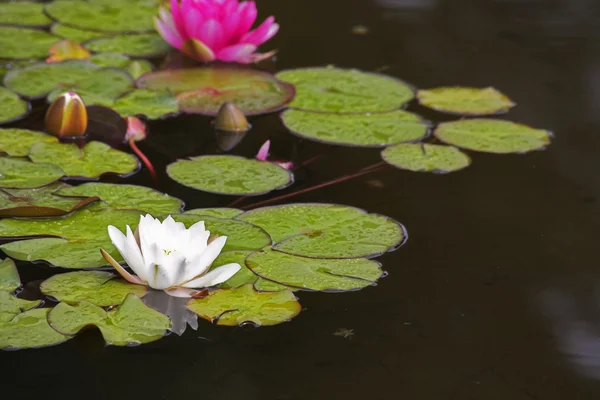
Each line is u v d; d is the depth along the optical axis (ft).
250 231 7.66
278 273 7.50
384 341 7.33
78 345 7.25
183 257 7.36
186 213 7.74
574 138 8.52
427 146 8.38
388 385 7.20
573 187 8.15
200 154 8.22
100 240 7.59
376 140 8.39
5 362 7.18
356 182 8.10
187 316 7.34
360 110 8.63
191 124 8.46
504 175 8.22
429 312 7.45
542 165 8.30
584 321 7.46
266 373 7.20
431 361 7.28
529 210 7.99
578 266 7.69
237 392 7.14
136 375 7.17
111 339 7.23
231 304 7.38
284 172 8.09
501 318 7.45
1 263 7.47
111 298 7.37
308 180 8.09
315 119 8.52
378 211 7.92
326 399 7.14
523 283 7.59
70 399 7.09
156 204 7.79
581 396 7.20
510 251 7.75
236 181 8.00
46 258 7.50
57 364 7.18
